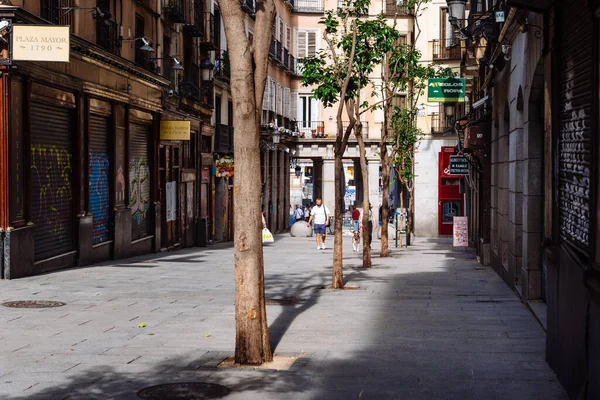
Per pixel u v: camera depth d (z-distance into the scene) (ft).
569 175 28.48
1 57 56.59
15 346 33.65
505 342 36.14
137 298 49.73
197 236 121.19
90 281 58.75
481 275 72.43
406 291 57.62
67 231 70.44
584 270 24.02
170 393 25.79
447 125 159.53
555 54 30.96
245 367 29.96
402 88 94.84
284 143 191.11
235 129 30.09
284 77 191.52
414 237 169.07
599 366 21.61
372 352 33.37
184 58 117.50
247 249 30.37
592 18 23.70
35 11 62.64
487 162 86.48
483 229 86.69
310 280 65.36
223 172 131.75
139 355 31.99
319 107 200.75
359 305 48.85
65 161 69.87
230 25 29.60
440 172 168.45
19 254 58.59
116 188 83.35
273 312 45.34
